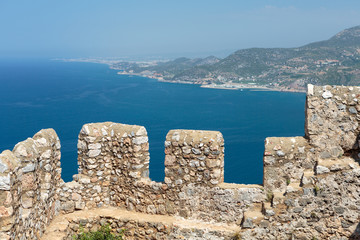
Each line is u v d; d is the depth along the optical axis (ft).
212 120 490.08
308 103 25.75
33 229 23.34
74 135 368.48
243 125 458.09
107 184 30.22
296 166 25.88
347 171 24.49
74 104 602.85
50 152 26.50
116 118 489.67
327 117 25.61
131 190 29.32
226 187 26.68
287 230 25.04
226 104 638.94
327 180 24.66
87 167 29.50
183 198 27.63
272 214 25.08
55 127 414.82
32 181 22.97
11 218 19.62
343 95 25.43
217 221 26.96
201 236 26.55
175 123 465.88
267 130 427.74
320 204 24.75
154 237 27.55
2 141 338.13
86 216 28.58
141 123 460.55
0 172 19.38
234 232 25.88
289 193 24.90
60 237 25.40
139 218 28.07
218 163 26.78
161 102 654.12
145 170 29.55
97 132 29.55
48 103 609.42
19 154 22.31
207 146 26.71
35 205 23.68
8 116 482.28
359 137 25.31
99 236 28.04
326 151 25.70
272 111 560.20
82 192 29.30
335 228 24.72
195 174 27.22
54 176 27.73
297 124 463.83
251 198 26.30
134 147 28.71
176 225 27.07
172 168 27.78
